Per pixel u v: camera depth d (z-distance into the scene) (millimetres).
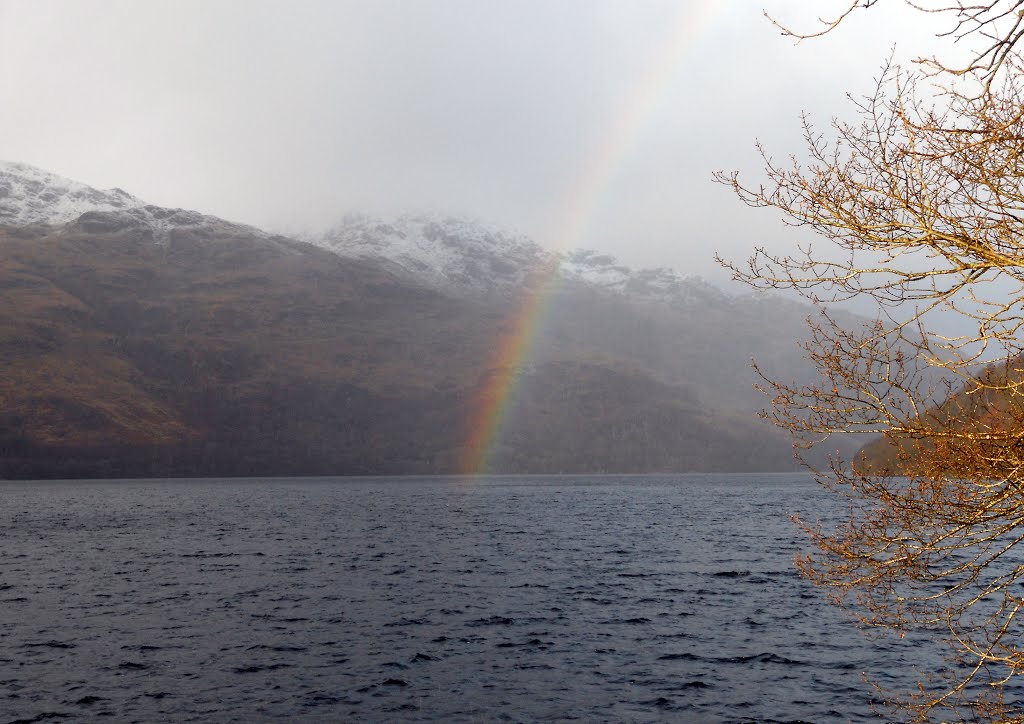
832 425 6672
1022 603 7738
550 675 22766
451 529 72438
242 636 27656
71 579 41438
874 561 7305
